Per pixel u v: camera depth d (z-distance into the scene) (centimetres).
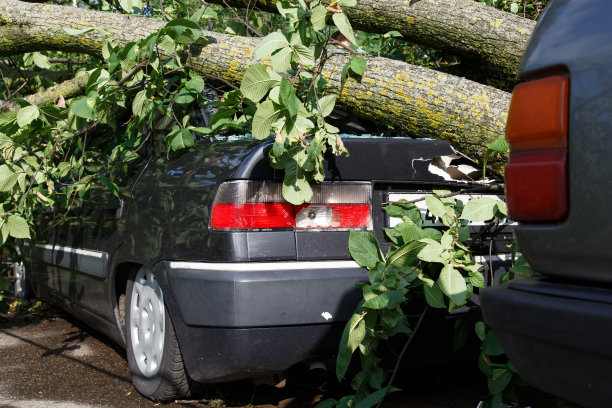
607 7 146
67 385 333
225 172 253
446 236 244
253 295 236
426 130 317
